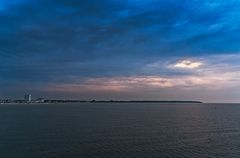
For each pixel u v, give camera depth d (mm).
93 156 52406
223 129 93812
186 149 59688
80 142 65312
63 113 182625
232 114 181375
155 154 54906
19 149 57156
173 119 135000
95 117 144875
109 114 174500
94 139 69875
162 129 92125
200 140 70812
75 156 52156
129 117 147125
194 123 114688
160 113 190375
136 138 72375
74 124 105438
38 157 51094
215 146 63062
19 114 166875
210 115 170125
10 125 99500
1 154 53000
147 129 91562
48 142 64938
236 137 76438
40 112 193125
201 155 54656
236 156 54062
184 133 83125
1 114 165875
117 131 85625
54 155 52625
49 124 104438
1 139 68562
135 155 53844
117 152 55906
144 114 176625
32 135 75438
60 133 79875
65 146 60500
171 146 62469
